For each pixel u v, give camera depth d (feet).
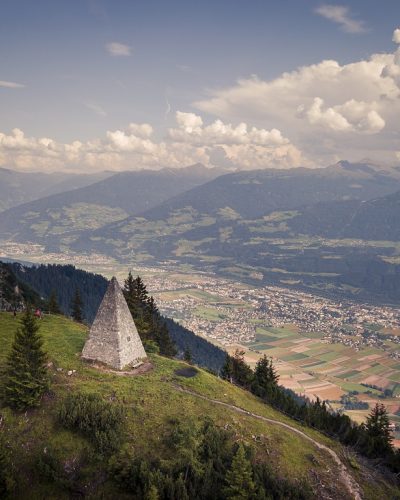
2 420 179.73
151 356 273.95
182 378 247.09
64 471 164.45
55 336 273.95
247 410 239.50
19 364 188.44
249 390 321.32
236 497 156.76
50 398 196.44
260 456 196.54
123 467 165.17
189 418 203.00
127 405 201.77
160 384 230.68
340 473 208.13
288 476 189.26
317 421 270.87
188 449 174.81
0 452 157.99
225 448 189.78
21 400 184.75
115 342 235.40
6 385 194.70
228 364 337.72
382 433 273.54
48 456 165.99
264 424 228.63
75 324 328.90
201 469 168.04
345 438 262.88
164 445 182.60
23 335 195.93
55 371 219.82
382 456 257.96
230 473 163.73
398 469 244.22
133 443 180.14
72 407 186.39
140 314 353.92
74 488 159.84
